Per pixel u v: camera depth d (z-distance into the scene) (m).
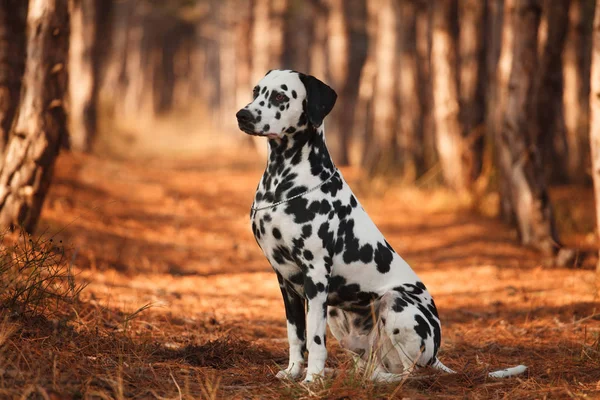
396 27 22.48
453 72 18.34
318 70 35.38
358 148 33.50
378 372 5.75
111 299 8.58
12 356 5.14
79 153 20.38
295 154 5.84
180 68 75.88
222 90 49.28
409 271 6.20
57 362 5.27
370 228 6.04
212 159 30.44
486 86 18.64
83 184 16.53
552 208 13.59
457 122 18.38
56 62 9.78
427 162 21.17
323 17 35.12
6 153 9.85
